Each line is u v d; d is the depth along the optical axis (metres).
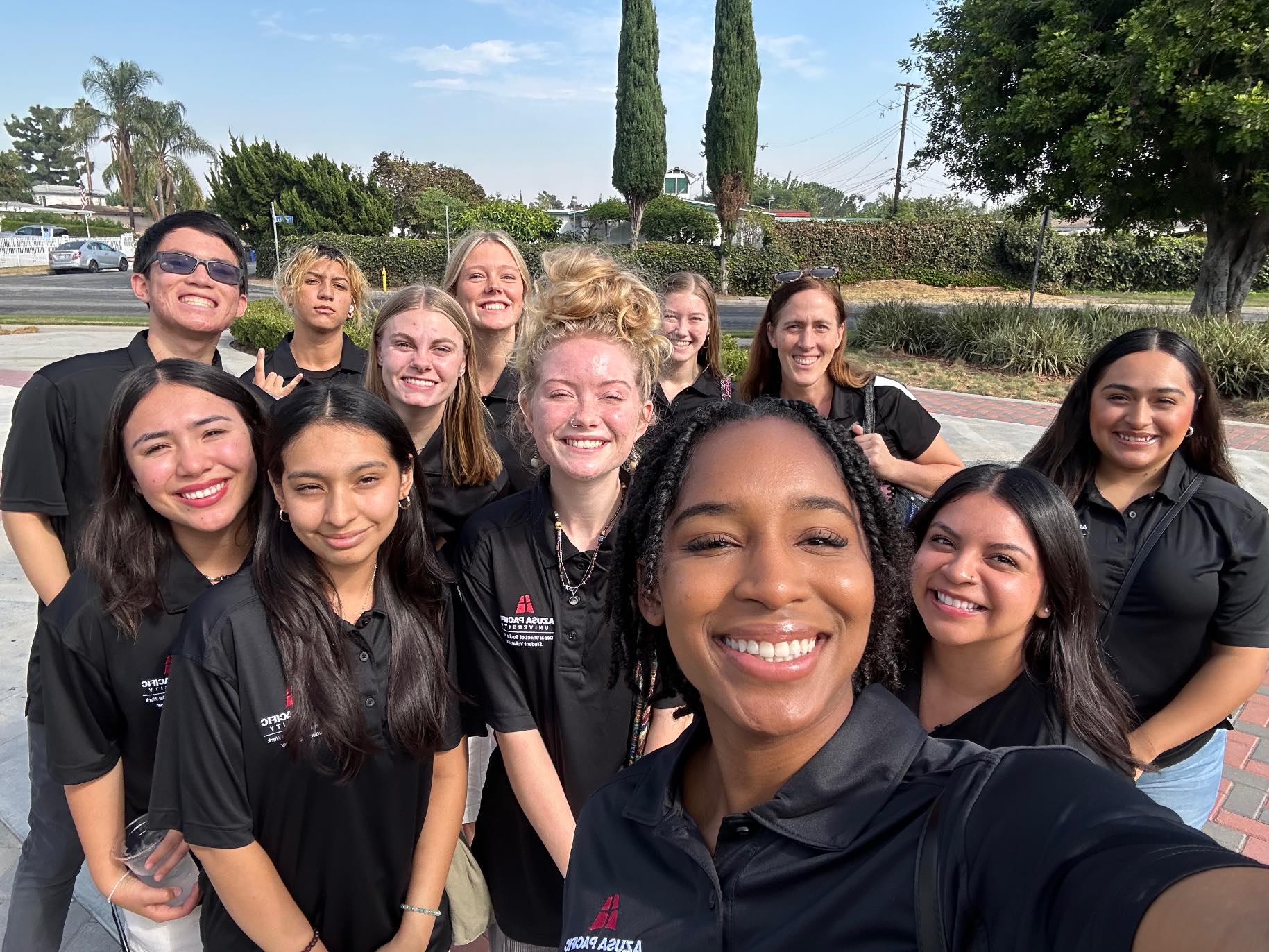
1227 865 0.67
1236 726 3.71
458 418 2.65
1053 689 1.72
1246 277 13.57
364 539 1.71
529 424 2.01
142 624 1.81
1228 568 2.01
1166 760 2.05
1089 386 2.24
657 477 1.10
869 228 32.09
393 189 41.09
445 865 1.88
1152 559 2.06
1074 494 2.23
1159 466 2.14
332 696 1.64
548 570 1.94
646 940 0.96
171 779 1.64
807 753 0.94
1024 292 29.70
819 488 0.91
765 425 0.98
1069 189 12.92
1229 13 10.29
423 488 1.92
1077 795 0.80
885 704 0.97
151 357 2.57
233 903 1.65
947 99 14.80
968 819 0.82
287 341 4.30
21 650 4.06
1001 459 8.48
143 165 42.00
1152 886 0.67
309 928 1.72
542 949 2.07
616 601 1.21
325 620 1.67
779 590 0.86
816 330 3.13
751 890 0.89
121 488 1.80
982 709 1.79
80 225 51.41
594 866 1.10
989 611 1.69
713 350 3.88
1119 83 11.27
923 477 2.90
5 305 22.11
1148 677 2.10
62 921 2.23
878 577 1.04
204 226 2.68
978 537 1.69
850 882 0.84
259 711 1.62
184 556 1.89
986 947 0.76
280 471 1.68
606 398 1.89
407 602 1.83
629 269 2.21
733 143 29.28
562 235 35.81
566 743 1.96
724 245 30.25
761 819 0.90
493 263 3.36
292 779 1.65
